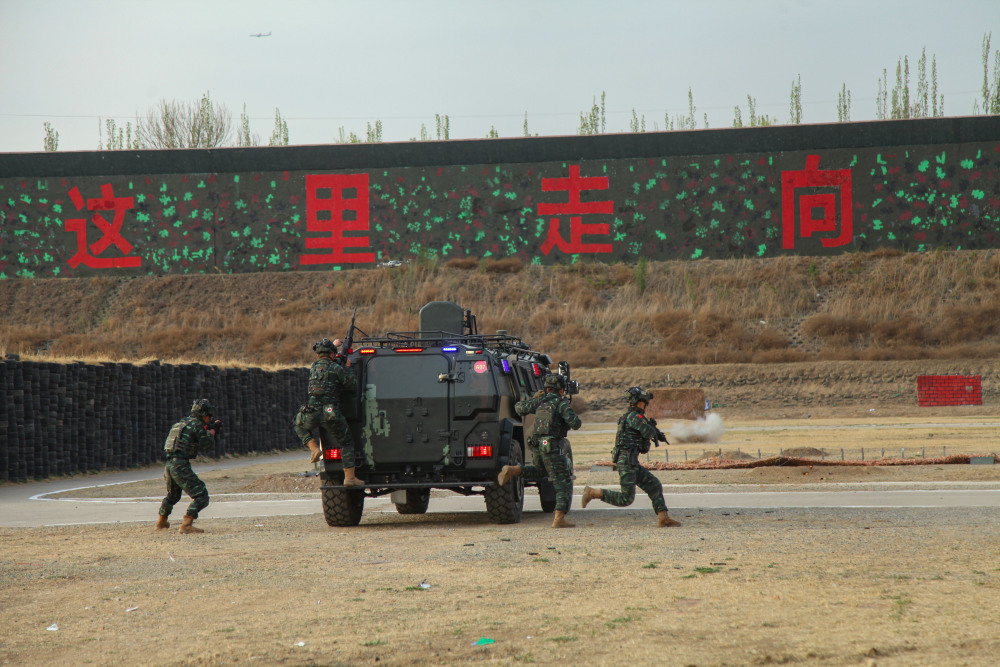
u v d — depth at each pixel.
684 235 72.50
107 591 7.43
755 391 54.12
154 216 74.56
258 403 35.09
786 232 71.81
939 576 7.02
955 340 61.09
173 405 29.86
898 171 71.06
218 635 5.80
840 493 15.55
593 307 68.44
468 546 9.63
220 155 74.50
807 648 5.09
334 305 70.06
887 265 69.38
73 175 74.81
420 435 11.99
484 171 73.81
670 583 7.06
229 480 22.31
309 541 10.44
